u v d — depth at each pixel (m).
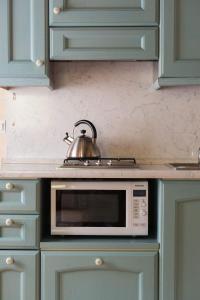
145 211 1.96
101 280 1.93
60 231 1.97
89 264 1.92
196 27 2.12
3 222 1.91
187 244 1.93
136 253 1.93
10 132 2.47
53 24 2.13
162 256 1.93
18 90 2.46
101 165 2.14
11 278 1.93
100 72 2.46
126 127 2.46
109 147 2.47
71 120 2.46
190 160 2.46
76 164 2.18
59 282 1.93
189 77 2.14
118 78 2.46
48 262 1.92
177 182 1.91
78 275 1.94
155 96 2.46
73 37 2.14
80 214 1.98
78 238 2.00
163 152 2.46
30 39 2.14
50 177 1.91
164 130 2.46
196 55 2.12
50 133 2.47
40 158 2.47
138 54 2.13
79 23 2.13
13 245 1.92
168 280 1.93
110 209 1.97
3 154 2.47
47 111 2.46
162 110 2.46
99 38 2.13
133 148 2.46
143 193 1.96
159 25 2.12
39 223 1.93
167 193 1.91
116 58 2.14
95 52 2.13
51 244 1.92
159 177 1.91
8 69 2.15
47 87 2.38
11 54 2.15
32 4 2.13
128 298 1.94
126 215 1.96
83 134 2.34
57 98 2.46
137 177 1.91
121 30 2.13
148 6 2.11
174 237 1.92
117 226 1.97
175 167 2.12
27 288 1.92
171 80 2.15
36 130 2.47
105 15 2.12
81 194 1.97
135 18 2.12
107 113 2.46
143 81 2.45
